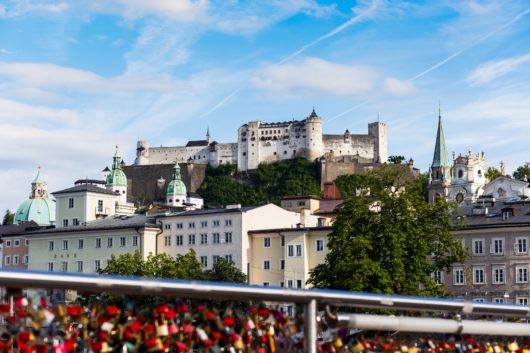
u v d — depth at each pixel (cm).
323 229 16788
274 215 18512
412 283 10825
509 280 14288
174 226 18875
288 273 17075
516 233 14338
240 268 17712
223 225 18112
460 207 15925
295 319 3069
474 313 3425
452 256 11375
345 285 10606
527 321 4353
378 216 11300
